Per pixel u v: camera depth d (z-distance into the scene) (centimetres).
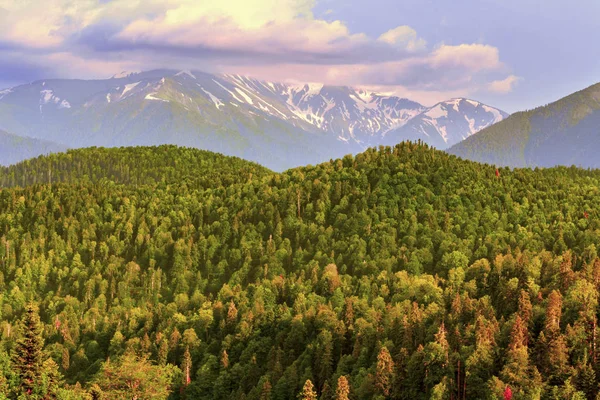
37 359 15338
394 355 16925
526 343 15750
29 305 15550
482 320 16962
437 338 16025
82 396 15825
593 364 14762
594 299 16875
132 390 16388
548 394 14038
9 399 14850
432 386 15375
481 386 14900
